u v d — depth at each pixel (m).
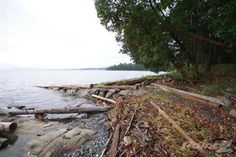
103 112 16.84
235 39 13.86
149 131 9.98
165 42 22.66
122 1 19.89
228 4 12.90
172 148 8.12
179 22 20.11
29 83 52.97
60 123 14.26
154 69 29.39
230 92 14.54
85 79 67.31
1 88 39.47
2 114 16.19
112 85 27.23
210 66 22.67
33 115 16.91
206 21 18.89
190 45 23.59
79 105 21.00
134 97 18.95
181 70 23.12
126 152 8.35
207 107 13.14
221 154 7.13
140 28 21.70
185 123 10.23
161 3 20.23
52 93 31.53
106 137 10.83
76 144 10.12
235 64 22.69
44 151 9.58
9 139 10.92
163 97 16.92
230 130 9.18
